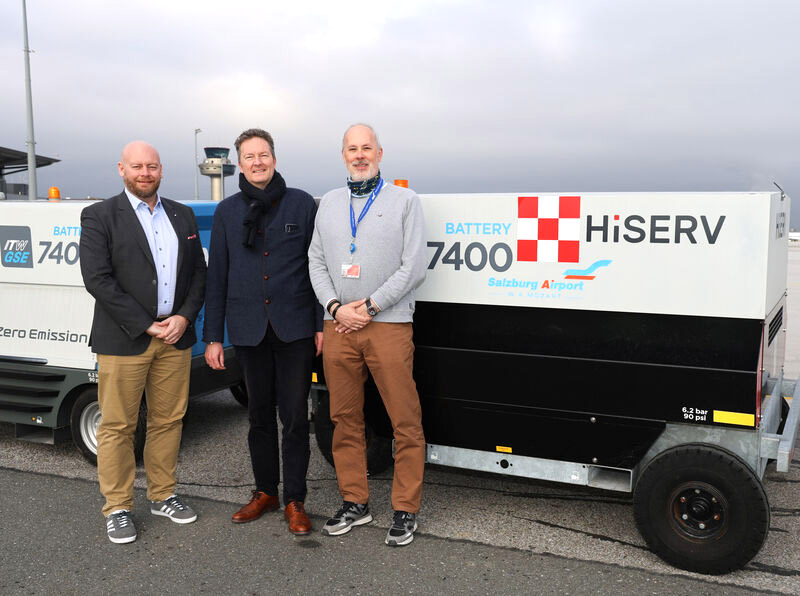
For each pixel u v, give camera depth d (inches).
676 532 129.1
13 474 183.5
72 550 139.0
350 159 136.7
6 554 137.4
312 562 133.8
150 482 153.8
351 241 137.9
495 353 144.6
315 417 177.3
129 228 139.6
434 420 151.9
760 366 124.1
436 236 147.3
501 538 144.6
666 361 130.8
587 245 134.4
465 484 176.1
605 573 129.4
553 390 140.6
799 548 139.5
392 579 127.1
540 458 144.0
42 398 192.1
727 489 123.6
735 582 125.9
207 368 201.8
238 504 162.7
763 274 122.0
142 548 139.8
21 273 193.0
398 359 137.9
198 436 216.2
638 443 135.1
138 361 141.9
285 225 143.7
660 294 129.7
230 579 127.3
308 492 169.9
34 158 552.7
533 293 140.1
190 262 148.5
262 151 142.0
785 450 124.2
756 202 121.5
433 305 149.1
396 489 143.7
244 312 144.1
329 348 142.9
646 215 129.2
